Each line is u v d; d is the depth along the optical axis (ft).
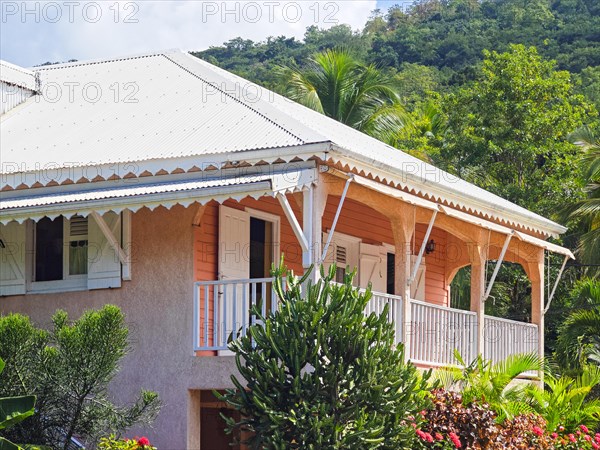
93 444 51.13
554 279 118.73
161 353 55.67
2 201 55.77
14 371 46.16
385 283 73.97
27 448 44.14
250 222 61.57
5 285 59.41
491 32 197.67
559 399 67.56
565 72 123.85
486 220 67.26
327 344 47.93
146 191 51.03
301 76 127.13
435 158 122.31
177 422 54.90
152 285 56.39
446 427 53.26
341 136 64.64
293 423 46.42
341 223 69.72
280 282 49.16
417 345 61.21
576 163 116.88
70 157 57.67
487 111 121.49
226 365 54.03
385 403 48.11
